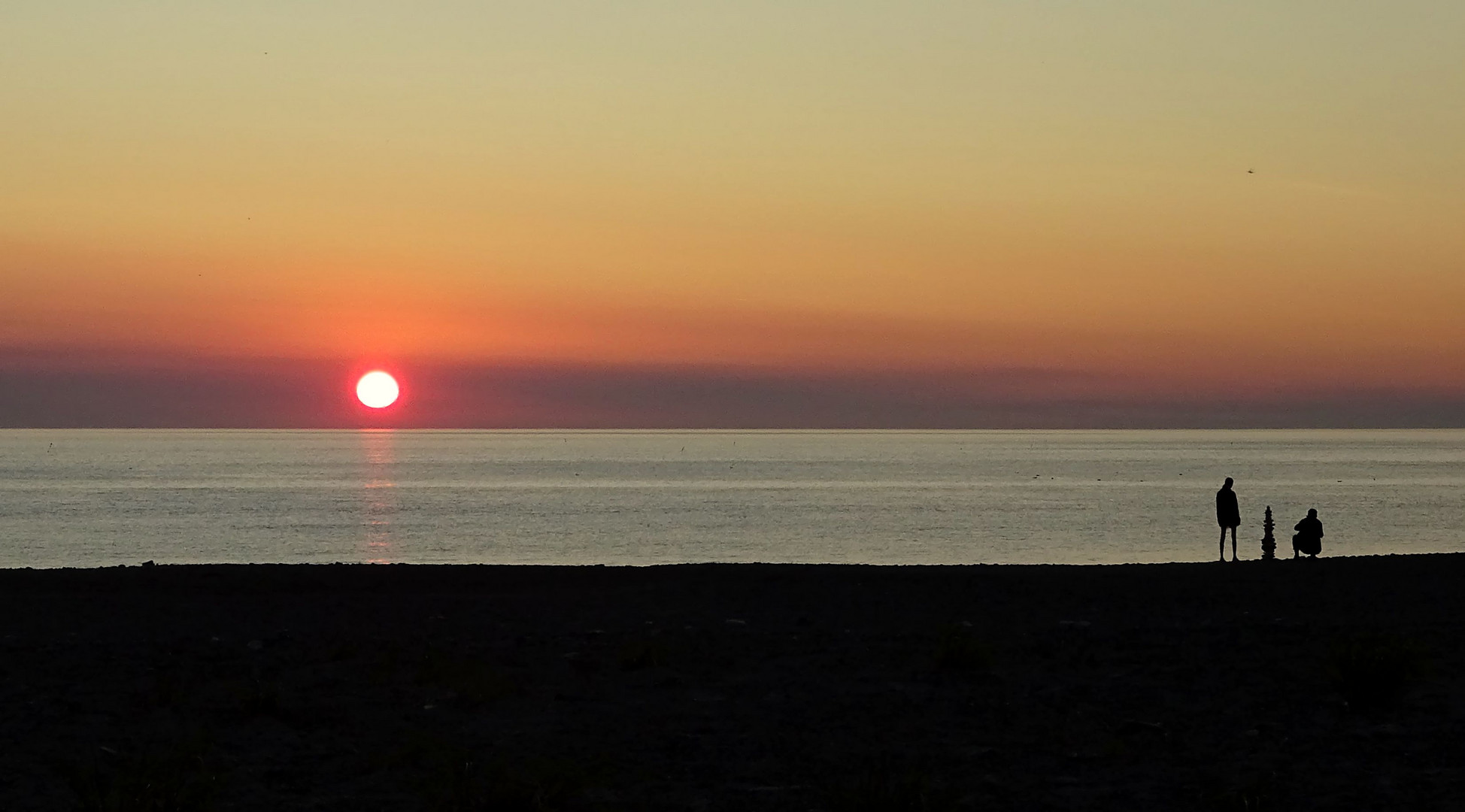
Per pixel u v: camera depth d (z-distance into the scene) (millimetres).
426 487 164375
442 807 11508
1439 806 11383
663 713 15516
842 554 74250
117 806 11180
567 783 11828
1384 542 81562
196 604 25906
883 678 17562
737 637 20938
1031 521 103000
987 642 20219
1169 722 14836
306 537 88250
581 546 80812
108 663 18531
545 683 17297
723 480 188125
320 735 14500
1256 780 11992
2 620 23703
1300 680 17094
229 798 11930
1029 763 13125
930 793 11438
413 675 17812
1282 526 97875
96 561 71062
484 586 29625
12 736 14211
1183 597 26031
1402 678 15336
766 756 13461
